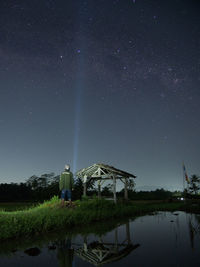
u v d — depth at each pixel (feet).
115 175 65.21
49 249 13.82
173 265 10.09
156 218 36.32
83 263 10.71
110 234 19.62
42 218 21.44
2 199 113.60
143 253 12.44
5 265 10.52
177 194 187.42
